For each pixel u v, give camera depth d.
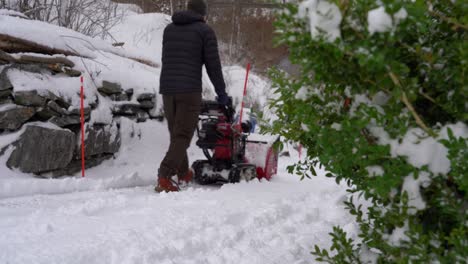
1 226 3.15
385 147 1.44
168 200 4.16
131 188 4.93
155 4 15.97
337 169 1.61
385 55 1.31
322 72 1.50
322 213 3.93
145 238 2.93
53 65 5.67
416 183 1.46
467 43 1.35
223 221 3.40
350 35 1.34
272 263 2.66
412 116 1.52
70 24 8.63
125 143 6.37
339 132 1.54
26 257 2.52
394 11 1.22
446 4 1.48
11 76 5.12
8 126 4.93
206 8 5.10
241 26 17.45
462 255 1.42
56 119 5.33
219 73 5.00
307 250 2.90
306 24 1.40
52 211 3.63
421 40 1.52
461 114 1.48
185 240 2.88
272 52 16.56
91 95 5.97
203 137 5.36
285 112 2.00
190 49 4.87
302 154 9.17
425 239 1.50
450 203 1.45
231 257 2.76
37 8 7.52
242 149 5.66
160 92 5.04
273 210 3.72
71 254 2.57
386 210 1.69
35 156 4.95
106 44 7.54
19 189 4.30
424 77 1.55
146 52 9.39
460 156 1.37
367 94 1.58
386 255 1.75
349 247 1.85
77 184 4.69
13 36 5.38
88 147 5.67
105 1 11.48
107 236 2.94
